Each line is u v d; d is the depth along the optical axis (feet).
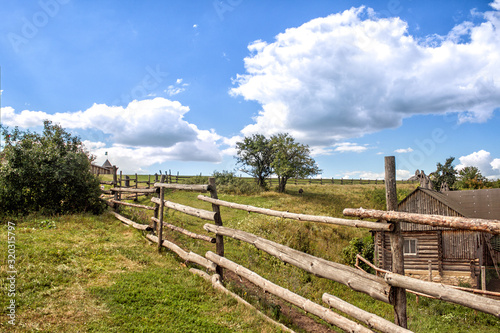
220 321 16.10
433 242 54.29
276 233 52.85
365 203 103.86
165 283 19.93
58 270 18.89
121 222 37.78
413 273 55.16
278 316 18.71
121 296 16.93
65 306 15.01
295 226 59.16
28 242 23.21
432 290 11.20
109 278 19.25
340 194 117.29
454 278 51.37
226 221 60.03
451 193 70.13
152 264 23.62
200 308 17.24
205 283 21.15
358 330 13.38
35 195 36.63
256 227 53.36
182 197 80.94
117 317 14.79
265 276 29.89
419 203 57.52
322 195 113.19
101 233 30.27
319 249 54.75
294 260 17.12
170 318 15.53
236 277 25.30
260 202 87.45
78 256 22.18
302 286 31.48
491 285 49.52
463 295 10.49
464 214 53.78
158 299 17.40
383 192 111.55
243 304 18.33
